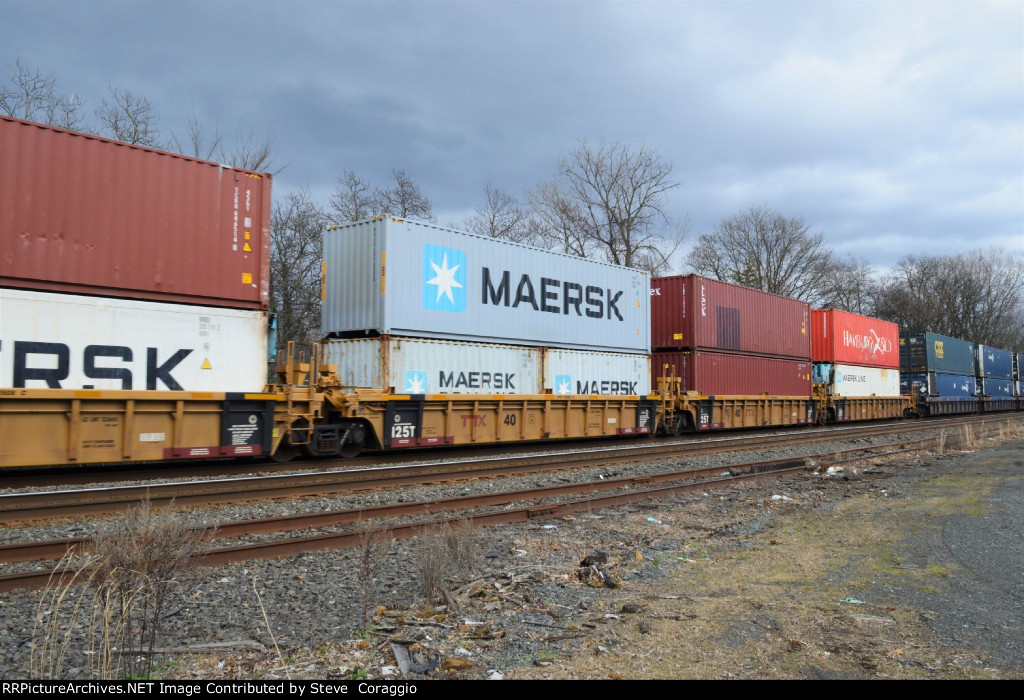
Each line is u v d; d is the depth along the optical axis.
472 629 4.89
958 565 6.55
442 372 15.38
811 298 59.88
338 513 8.16
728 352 24.12
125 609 4.36
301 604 5.42
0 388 9.34
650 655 4.44
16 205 9.56
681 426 22.70
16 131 9.60
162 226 10.95
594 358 19.44
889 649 4.51
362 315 14.77
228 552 6.37
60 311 9.95
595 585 6.11
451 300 15.62
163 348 10.94
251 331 12.02
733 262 61.75
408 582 6.05
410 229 14.89
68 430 9.89
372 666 4.22
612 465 14.34
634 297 21.09
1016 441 21.70
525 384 17.33
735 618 5.17
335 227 15.59
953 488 11.48
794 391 27.80
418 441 14.69
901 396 37.00
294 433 12.92
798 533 8.27
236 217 11.86
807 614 5.24
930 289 73.12
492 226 44.22
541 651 4.54
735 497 10.84
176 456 10.89
